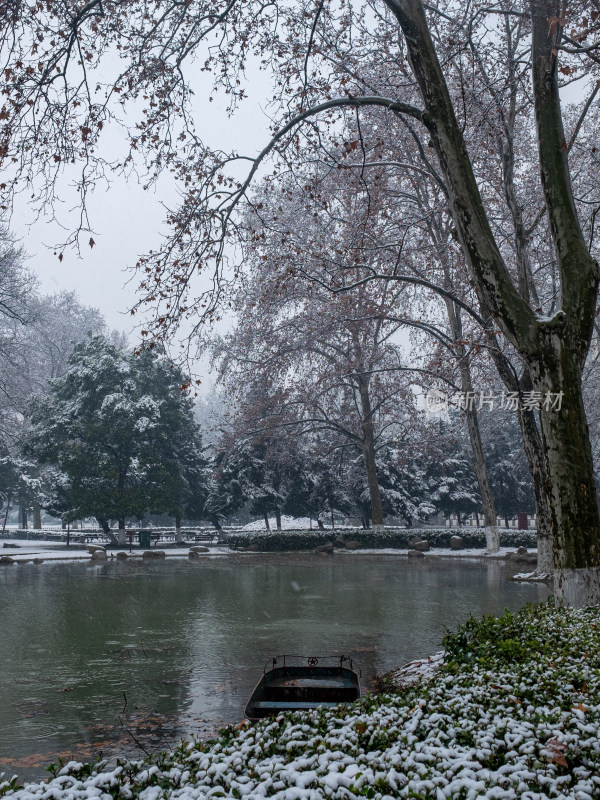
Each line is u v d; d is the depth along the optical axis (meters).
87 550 42.44
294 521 64.62
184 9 13.75
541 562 25.92
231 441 42.62
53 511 50.00
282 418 43.06
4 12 11.68
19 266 48.09
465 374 36.09
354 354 42.22
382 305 30.20
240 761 3.97
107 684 11.15
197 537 51.78
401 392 42.03
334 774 3.62
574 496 11.27
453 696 5.57
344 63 18.47
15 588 24.39
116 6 13.75
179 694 10.54
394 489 56.22
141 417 44.19
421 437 45.12
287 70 16.50
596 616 9.71
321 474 52.16
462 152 11.51
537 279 35.69
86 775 3.95
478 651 7.86
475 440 37.38
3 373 53.78
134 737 8.48
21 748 8.13
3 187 12.37
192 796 3.53
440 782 3.69
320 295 35.41
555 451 11.45
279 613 18.53
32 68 12.09
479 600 20.52
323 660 12.56
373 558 38.97
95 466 43.50
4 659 13.02
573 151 29.33
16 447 54.72
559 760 4.07
